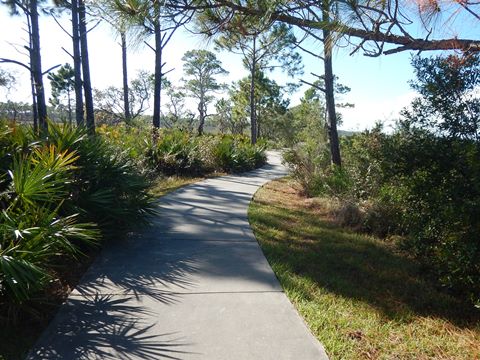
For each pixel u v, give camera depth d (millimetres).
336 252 5340
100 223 4898
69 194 4637
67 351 2682
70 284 3855
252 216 7250
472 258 3395
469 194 3650
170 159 12398
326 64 9633
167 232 5859
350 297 3844
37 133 5160
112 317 3191
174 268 4359
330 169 9812
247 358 2666
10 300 3000
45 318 3146
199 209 7664
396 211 6016
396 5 2555
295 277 4230
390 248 5598
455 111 4090
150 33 3354
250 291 3811
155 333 2953
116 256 4691
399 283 4305
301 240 5875
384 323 3346
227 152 15281
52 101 38375
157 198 8461
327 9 2656
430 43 2697
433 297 3949
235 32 3578
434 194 3941
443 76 4141
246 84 43031
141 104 35000
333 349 2848
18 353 2650
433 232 4051
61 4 13188
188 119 43875
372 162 6926
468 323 3457
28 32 12312
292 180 11414
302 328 3105
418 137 4426
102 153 5402
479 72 3977
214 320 3189
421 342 3053
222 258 4770
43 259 3221
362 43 2840
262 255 4957
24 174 3697
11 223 3104
